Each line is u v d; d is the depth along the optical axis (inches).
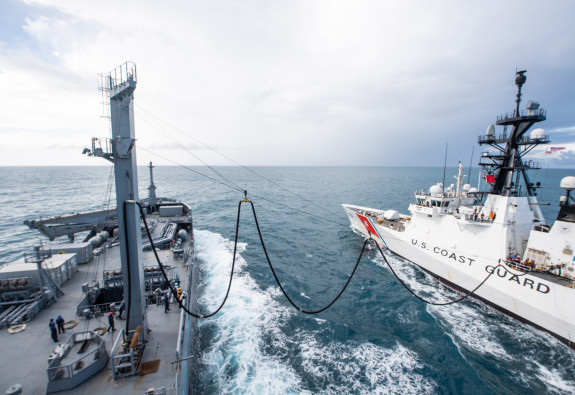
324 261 1343.5
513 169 950.4
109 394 446.3
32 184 4857.3
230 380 625.0
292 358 701.3
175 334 599.5
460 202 1148.5
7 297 667.4
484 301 970.7
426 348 764.6
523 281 848.3
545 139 880.3
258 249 1498.5
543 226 962.1
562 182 818.2
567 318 756.0
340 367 679.7
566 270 810.8
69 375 446.6
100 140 484.4
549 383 661.9
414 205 1230.3
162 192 3880.4
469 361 722.8
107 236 1147.3
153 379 479.2
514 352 757.9
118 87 477.7
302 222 2105.1
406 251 1318.9
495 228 938.1
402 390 621.9
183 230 1314.0
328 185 5196.9
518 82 925.2
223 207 2701.8
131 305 553.9
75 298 730.8
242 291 1024.9
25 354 527.8
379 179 7052.2
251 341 754.8
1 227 1897.1
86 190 3991.1
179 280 800.9
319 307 943.0
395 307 959.0
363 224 1574.8
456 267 1055.0
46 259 738.2
